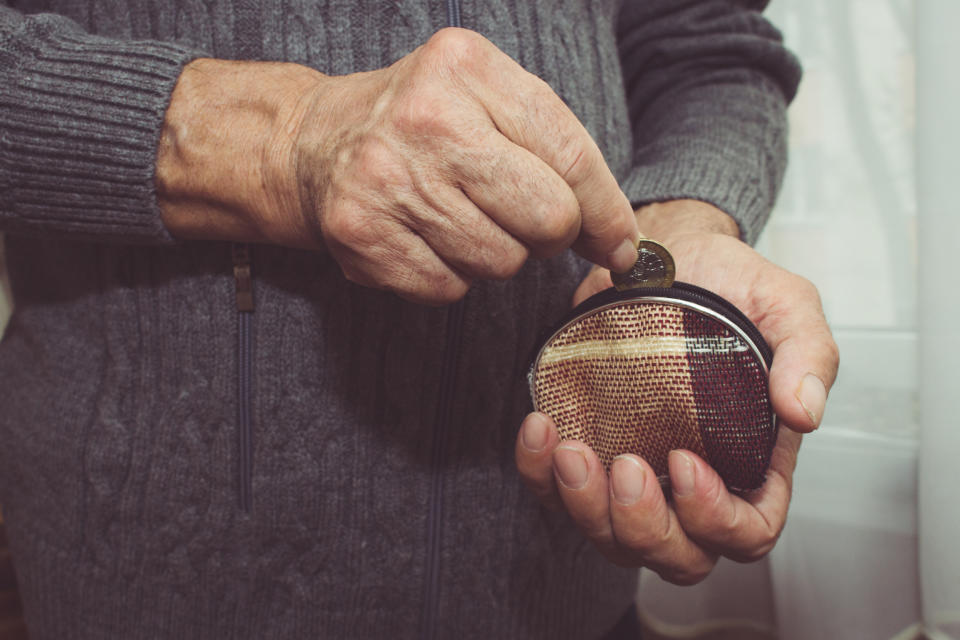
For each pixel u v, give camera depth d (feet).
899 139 3.66
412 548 1.83
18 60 1.43
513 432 1.90
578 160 1.18
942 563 3.25
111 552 1.77
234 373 1.70
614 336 1.55
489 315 1.74
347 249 1.26
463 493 1.83
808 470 3.99
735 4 2.49
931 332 3.21
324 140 1.27
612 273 1.53
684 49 2.41
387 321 1.71
